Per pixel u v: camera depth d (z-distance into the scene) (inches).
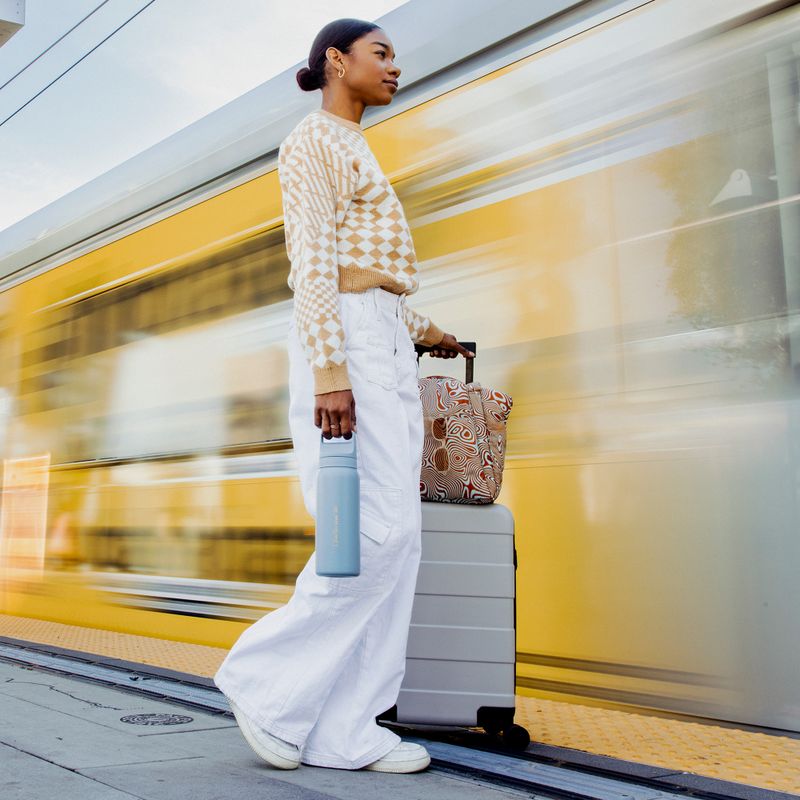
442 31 115.3
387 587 74.1
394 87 81.7
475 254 109.5
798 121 86.1
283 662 74.2
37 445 183.2
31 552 181.3
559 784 69.4
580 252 100.1
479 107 110.9
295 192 75.3
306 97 133.9
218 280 146.6
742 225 88.9
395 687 76.2
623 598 93.3
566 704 96.7
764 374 86.3
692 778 70.7
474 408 85.7
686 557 89.4
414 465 77.7
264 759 72.7
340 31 80.7
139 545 155.8
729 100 90.8
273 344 135.9
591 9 101.8
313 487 75.7
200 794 64.0
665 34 95.7
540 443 101.1
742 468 86.8
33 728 86.5
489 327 107.2
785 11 87.7
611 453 95.5
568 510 98.3
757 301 87.4
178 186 156.3
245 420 139.3
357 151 78.0
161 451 153.6
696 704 87.7
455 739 85.7
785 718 82.5
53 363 181.6
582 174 100.9
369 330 75.1
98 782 66.4
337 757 73.9
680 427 91.0
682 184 93.3
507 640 82.3
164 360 155.1
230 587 138.2
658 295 93.9
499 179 108.1
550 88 104.3
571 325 100.1
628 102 98.0
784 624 83.2
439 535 82.9
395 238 76.3
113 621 159.0
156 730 87.0
